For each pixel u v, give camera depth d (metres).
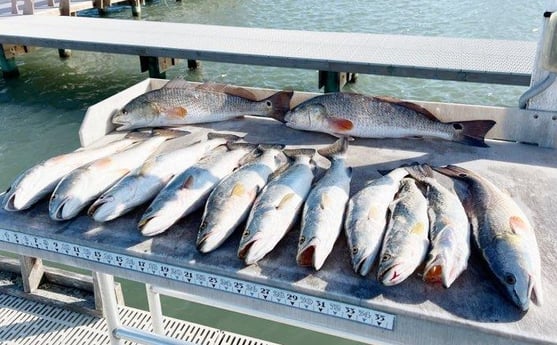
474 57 3.44
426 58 3.47
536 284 0.84
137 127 1.57
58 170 1.22
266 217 0.98
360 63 3.46
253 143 1.42
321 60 3.57
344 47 3.84
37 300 1.92
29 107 4.43
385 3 7.00
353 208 1.04
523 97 1.35
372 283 0.88
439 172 1.22
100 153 1.34
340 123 1.45
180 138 1.48
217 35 4.35
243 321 2.10
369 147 1.40
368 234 0.96
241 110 1.60
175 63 4.73
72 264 1.06
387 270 0.86
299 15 6.74
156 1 8.10
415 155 1.34
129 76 5.05
